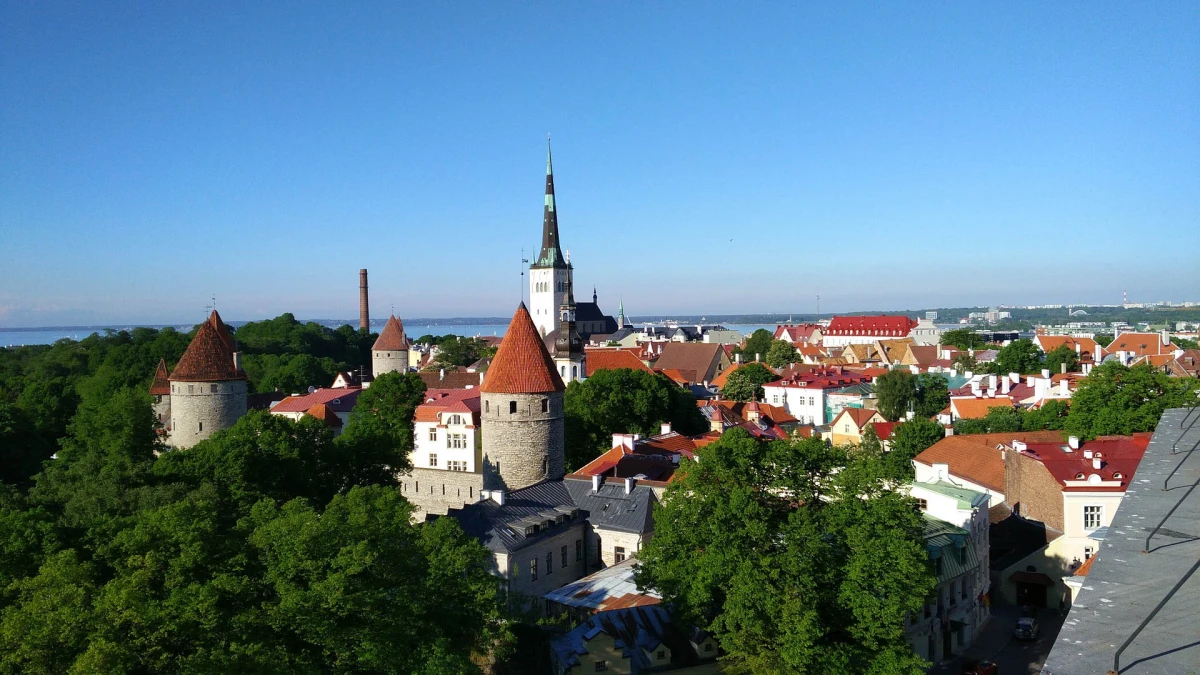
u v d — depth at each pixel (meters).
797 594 49.97
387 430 110.25
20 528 52.53
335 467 89.19
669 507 57.97
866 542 50.91
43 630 37.53
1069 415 99.00
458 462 112.56
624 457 88.38
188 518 48.03
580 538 74.75
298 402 143.00
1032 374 182.12
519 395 88.56
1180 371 172.25
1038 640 68.19
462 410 112.06
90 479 74.88
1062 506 74.75
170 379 109.38
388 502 56.59
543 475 89.56
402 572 47.12
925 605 63.09
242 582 42.84
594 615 56.53
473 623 49.41
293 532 45.69
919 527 53.56
